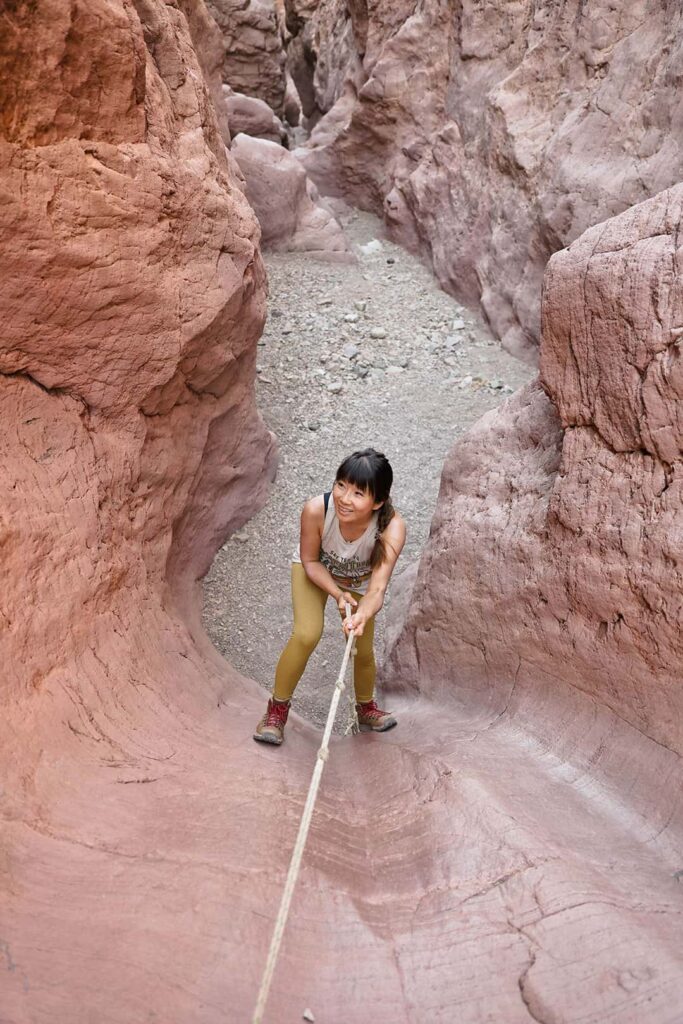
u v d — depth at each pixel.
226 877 2.69
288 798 3.38
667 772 3.25
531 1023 2.22
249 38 15.02
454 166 11.08
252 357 6.15
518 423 4.91
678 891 2.80
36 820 2.73
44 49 3.32
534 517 4.30
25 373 3.86
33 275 3.62
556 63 9.64
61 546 3.63
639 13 8.83
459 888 2.74
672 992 2.23
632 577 3.54
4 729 2.94
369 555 3.94
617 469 3.77
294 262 11.11
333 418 8.10
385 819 3.39
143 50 3.88
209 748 3.72
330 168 13.72
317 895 2.74
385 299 10.50
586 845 2.98
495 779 3.36
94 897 2.50
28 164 3.48
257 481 6.87
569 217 8.66
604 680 3.67
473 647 4.60
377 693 5.61
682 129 7.98
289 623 6.09
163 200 4.18
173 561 5.48
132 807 3.00
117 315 4.03
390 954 2.50
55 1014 2.11
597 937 2.42
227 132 8.07
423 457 7.68
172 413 4.86
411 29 12.11
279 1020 2.24
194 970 2.33
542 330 4.11
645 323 3.59
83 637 3.61
